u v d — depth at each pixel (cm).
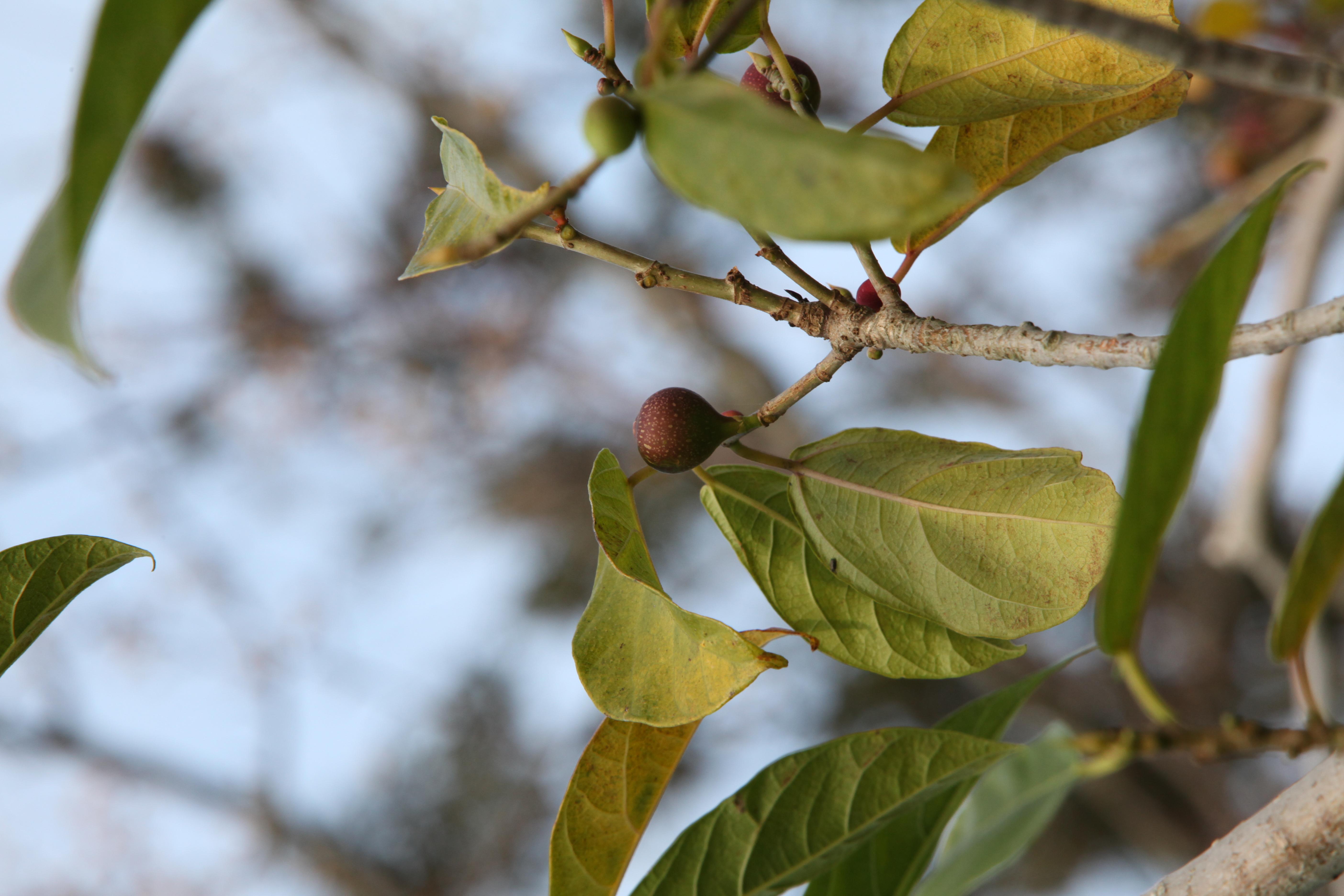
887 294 89
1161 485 83
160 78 75
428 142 388
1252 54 81
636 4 338
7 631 89
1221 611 337
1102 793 323
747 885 91
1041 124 90
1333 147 140
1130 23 81
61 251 76
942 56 89
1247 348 84
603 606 89
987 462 90
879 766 91
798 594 91
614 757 90
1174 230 192
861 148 78
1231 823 318
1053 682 338
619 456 376
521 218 83
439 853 377
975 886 97
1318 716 86
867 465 91
